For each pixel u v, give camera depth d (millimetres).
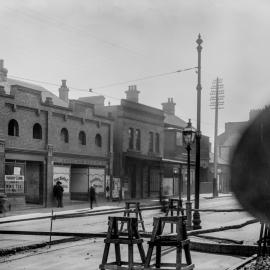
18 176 27547
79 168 34719
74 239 14133
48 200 29781
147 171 43125
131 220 7352
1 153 25781
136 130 41500
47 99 30062
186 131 16578
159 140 45281
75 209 27828
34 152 28703
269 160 1989
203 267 9258
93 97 41719
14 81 34312
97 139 35875
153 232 7086
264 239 8531
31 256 10961
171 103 56531
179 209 16312
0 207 24672
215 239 12945
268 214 2018
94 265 9742
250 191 2033
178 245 6980
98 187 35469
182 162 48844
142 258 7574
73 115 32469
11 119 27047
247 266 8227
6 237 14445
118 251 7605
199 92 17547
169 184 46812
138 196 41531
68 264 9883
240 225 16766
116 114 39094
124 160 38844
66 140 32125
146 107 42969
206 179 57375
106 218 22219
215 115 46562
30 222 20594
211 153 64562
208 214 23516
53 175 30406
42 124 29703
